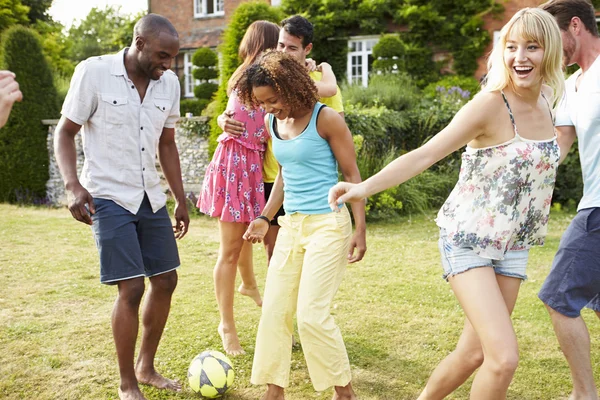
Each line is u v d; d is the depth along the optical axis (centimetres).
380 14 1752
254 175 352
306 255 282
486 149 238
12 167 1187
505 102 234
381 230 824
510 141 235
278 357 285
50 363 342
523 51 229
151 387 312
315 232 283
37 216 926
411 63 1700
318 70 357
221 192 350
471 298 231
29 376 325
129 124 295
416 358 355
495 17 1667
